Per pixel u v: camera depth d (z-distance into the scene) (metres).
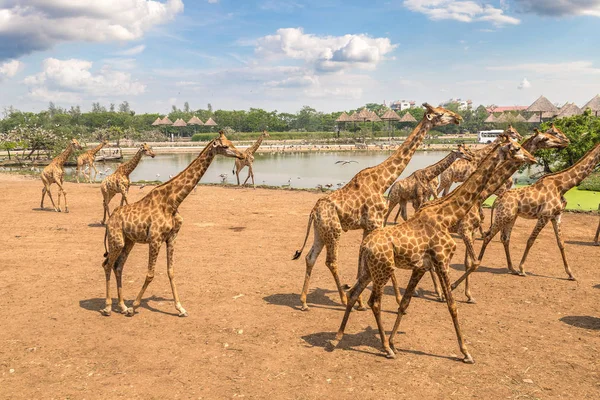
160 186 8.51
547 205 10.38
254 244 14.28
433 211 6.83
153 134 109.25
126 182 16.70
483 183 6.64
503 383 6.18
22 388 6.20
